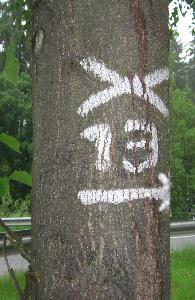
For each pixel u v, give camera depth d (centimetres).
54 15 208
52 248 204
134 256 201
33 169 216
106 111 202
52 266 204
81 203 201
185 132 2411
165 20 218
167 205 213
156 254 205
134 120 204
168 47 223
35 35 216
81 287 200
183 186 2339
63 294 202
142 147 205
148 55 207
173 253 891
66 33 205
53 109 206
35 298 211
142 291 201
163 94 214
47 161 207
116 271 199
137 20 205
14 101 2212
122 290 199
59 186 204
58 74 206
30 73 225
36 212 212
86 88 203
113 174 201
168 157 217
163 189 211
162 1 216
